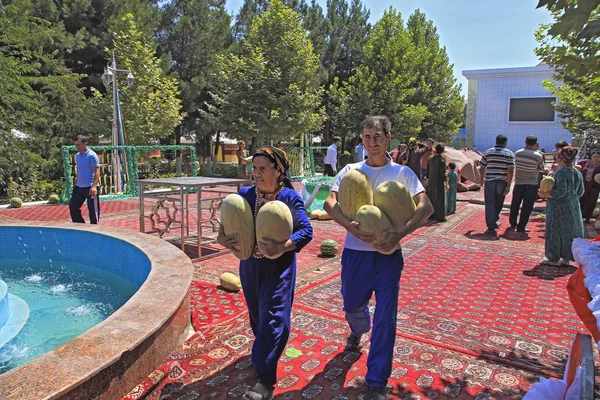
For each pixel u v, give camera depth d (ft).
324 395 9.95
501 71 119.65
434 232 30.83
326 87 107.24
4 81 45.93
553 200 21.42
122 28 65.98
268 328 9.34
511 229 31.71
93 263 20.70
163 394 10.05
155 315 10.48
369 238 9.07
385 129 10.27
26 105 49.06
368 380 9.28
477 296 17.03
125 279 18.48
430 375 10.85
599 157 33.65
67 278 19.40
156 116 66.90
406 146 39.75
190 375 10.85
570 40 7.43
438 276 19.83
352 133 97.76
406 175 10.11
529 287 18.28
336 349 12.20
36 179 51.49
